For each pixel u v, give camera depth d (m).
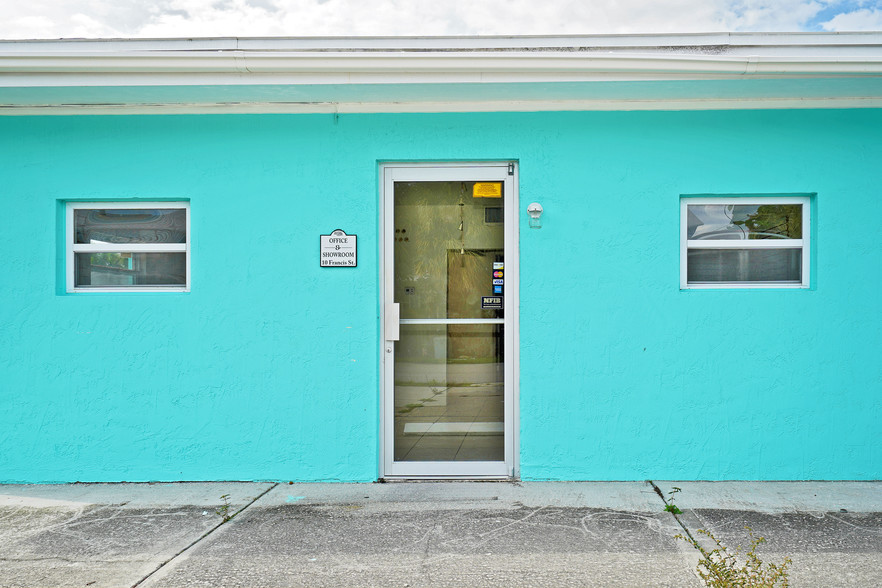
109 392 5.12
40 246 5.14
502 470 5.13
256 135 5.09
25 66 4.52
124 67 4.54
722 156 4.98
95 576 3.53
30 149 5.14
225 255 5.09
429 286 5.18
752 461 4.96
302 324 5.07
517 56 4.47
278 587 3.40
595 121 5.00
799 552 3.75
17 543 3.96
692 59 4.43
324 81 4.60
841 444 4.93
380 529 4.13
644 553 3.76
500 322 5.16
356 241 5.07
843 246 4.95
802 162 4.96
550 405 5.02
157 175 5.12
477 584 3.41
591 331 5.00
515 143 5.04
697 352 4.97
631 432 5.00
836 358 4.93
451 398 5.18
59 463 5.13
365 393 5.07
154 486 5.02
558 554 3.75
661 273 4.98
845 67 4.40
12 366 5.14
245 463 5.10
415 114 5.07
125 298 5.11
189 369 5.10
